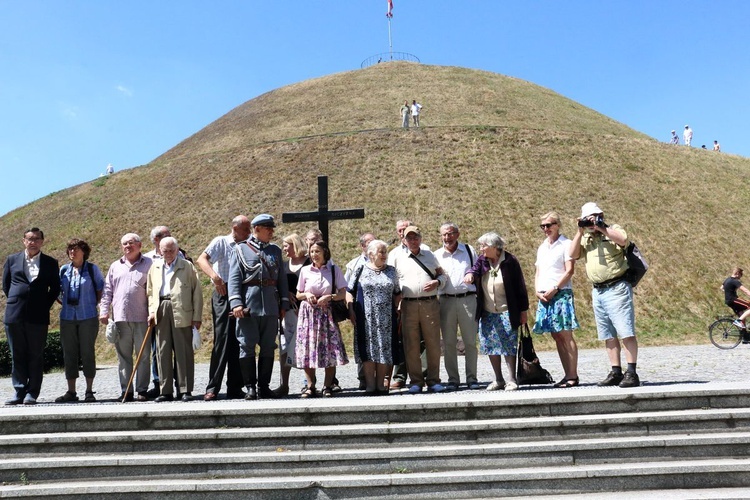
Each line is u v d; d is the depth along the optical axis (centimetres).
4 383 1560
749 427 583
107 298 931
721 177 3288
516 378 838
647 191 3034
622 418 580
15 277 927
